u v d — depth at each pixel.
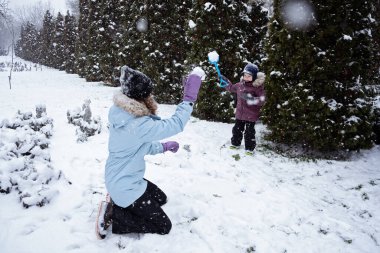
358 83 5.67
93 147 5.32
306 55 5.53
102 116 7.76
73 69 29.30
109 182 2.68
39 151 4.49
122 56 14.41
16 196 3.47
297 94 5.69
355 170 5.11
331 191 4.28
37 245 2.68
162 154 5.11
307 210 3.62
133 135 2.50
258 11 9.98
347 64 5.47
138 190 2.68
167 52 11.08
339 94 5.59
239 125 5.62
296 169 5.06
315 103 5.50
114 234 2.89
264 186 4.20
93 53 20.44
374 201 4.00
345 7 5.31
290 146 6.33
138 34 13.55
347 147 5.58
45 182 3.72
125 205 2.68
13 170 3.80
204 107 8.36
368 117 5.70
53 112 8.34
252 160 5.28
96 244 2.74
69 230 2.92
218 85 8.19
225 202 3.64
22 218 3.05
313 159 5.55
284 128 5.93
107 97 12.01
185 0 10.83
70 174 4.16
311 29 5.48
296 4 5.49
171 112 9.06
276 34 5.96
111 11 17.88
